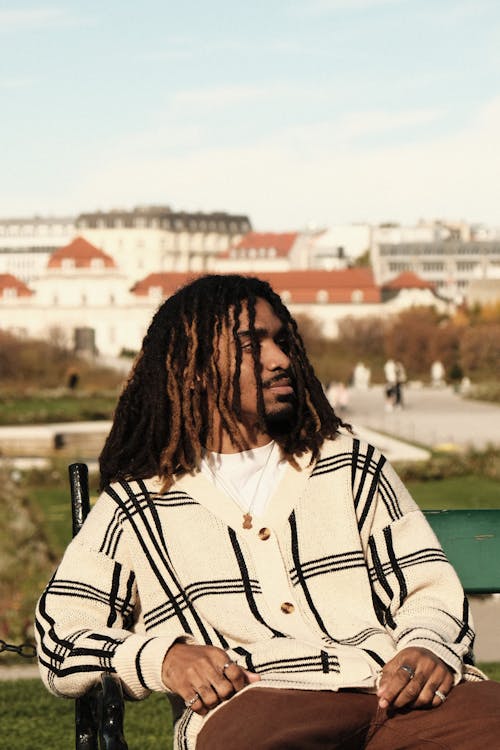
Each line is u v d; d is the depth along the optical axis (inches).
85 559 117.2
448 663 107.3
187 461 119.9
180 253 6865.2
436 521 135.4
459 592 116.9
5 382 2795.3
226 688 105.9
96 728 113.3
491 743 103.0
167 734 237.0
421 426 1594.5
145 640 109.3
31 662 312.8
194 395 120.9
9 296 4763.8
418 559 118.0
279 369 121.3
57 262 4751.5
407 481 937.5
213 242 7003.0
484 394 2338.8
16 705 257.6
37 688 275.3
